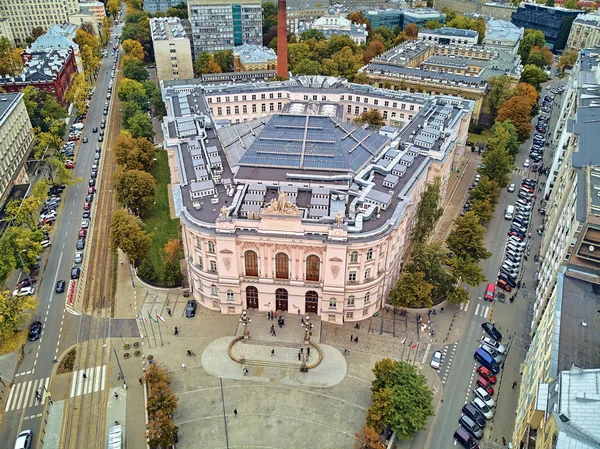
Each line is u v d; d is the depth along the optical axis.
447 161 170.38
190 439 101.31
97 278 147.12
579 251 105.44
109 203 186.50
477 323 131.62
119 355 120.75
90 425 104.69
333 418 106.06
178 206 130.75
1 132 183.00
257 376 115.44
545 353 89.12
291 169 144.75
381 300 135.00
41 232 152.12
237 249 122.62
